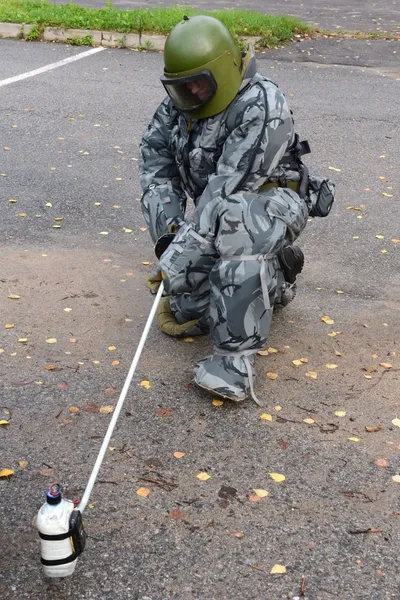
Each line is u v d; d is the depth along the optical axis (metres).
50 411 3.46
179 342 4.09
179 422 3.42
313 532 2.83
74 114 7.98
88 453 3.20
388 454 3.28
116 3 14.31
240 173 3.29
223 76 3.25
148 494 2.98
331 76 9.74
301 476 3.12
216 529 2.82
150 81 9.30
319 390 3.72
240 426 3.42
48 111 8.02
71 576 2.58
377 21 13.32
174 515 2.87
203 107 3.33
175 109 3.69
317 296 4.68
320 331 4.27
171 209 3.88
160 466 3.14
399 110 8.54
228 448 3.27
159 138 3.86
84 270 4.85
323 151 7.25
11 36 11.28
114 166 6.73
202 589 2.56
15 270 4.79
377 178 6.72
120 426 3.38
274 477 3.10
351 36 11.95
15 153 6.89
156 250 3.62
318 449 3.29
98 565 2.63
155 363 3.89
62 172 6.54
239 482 3.07
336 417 3.52
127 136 7.46
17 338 4.04
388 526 2.88
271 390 3.70
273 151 3.29
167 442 3.29
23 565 2.62
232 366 3.53
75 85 8.97
